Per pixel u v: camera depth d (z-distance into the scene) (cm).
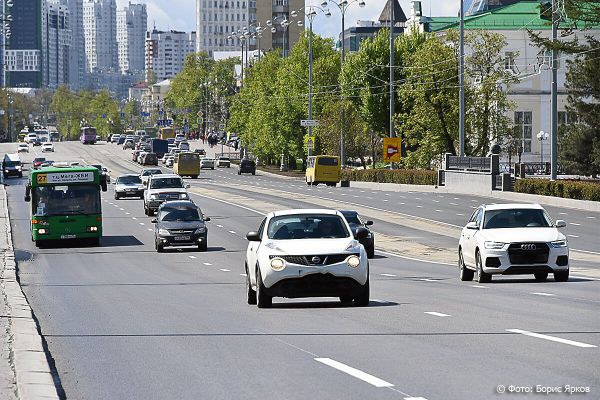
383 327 3684
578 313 4122
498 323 3753
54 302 5400
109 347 3369
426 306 4534
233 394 2394
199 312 4528
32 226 11031
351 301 4788
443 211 14262
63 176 11038
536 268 5897
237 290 6003
